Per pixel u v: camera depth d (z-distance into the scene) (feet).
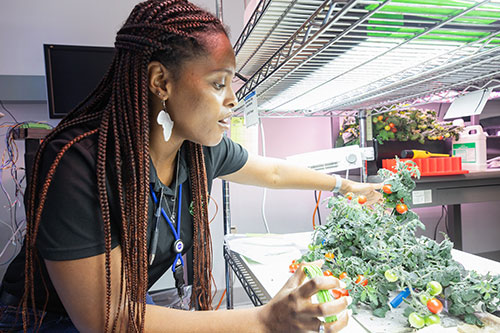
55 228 1.62
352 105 5.12
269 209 6.78
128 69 1.79
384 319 2.06
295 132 6.77
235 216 6.64
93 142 1.80
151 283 2.60
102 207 1.66
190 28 1.69
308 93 4.39
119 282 1.75
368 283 2.20
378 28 2.26
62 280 1.65
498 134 7.16
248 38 2.98
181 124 1.92
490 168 6.22
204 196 2.56
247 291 3.09
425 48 2.62
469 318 1.93
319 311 1.42
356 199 2.84
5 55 5.60
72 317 1.72
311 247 2.74
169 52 1.67
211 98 1.79
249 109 3.78
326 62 3.03
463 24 2.26
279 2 2.13
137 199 1.82
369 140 5.47
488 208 8.04
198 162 2.49
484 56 2.75
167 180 2.41
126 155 1.81
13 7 5.60
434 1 1.94
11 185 5.77
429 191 4.75
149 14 1.72
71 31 5.88
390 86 3.89
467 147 5.97
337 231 2.59
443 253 2.35
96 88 2.05
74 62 5.32
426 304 1.90
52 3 5.77
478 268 2.84
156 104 1.93
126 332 1.73
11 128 5.28
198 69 1.72
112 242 1.78
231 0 6.47
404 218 2.83
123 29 1.82
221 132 2.00
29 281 1.91
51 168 1.65
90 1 5.95
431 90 4.11
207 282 2.67
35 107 5.92
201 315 1.71
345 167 4.44
